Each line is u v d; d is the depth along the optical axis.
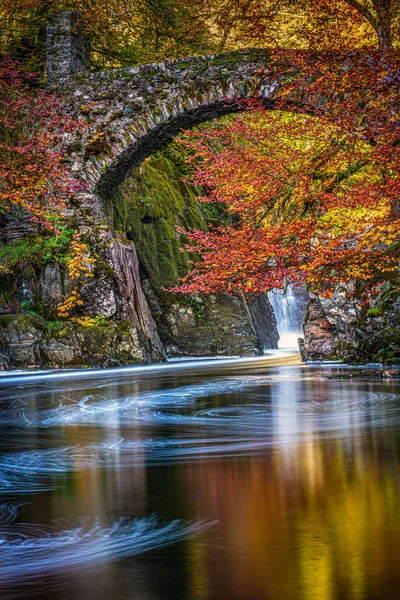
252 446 5.67
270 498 3.83
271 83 21.28
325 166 14.94
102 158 22.72
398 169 13.27
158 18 25.77
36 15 24.77
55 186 22.47
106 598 2.53
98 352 19.55
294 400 9.13
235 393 10.34
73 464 5.07
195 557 2.90
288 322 38.91
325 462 4.88
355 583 2.59
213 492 4.02
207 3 23.44
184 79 22.27
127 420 7.62
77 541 3.15
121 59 26.47
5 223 22.86
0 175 21.53
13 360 19.03
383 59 14.91
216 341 26.44
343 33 17.67
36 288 21.25
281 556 2.88
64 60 23.22
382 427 6.65
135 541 3.13
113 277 21.58
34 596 2.56
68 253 21.66
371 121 14.55
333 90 16.39
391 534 3.12
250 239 14.85
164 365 19.89
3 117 22.33
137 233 27.02
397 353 15.49
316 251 13.96
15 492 4.14
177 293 27.33
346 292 17.81
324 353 18.84
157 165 30.84
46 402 9.88
